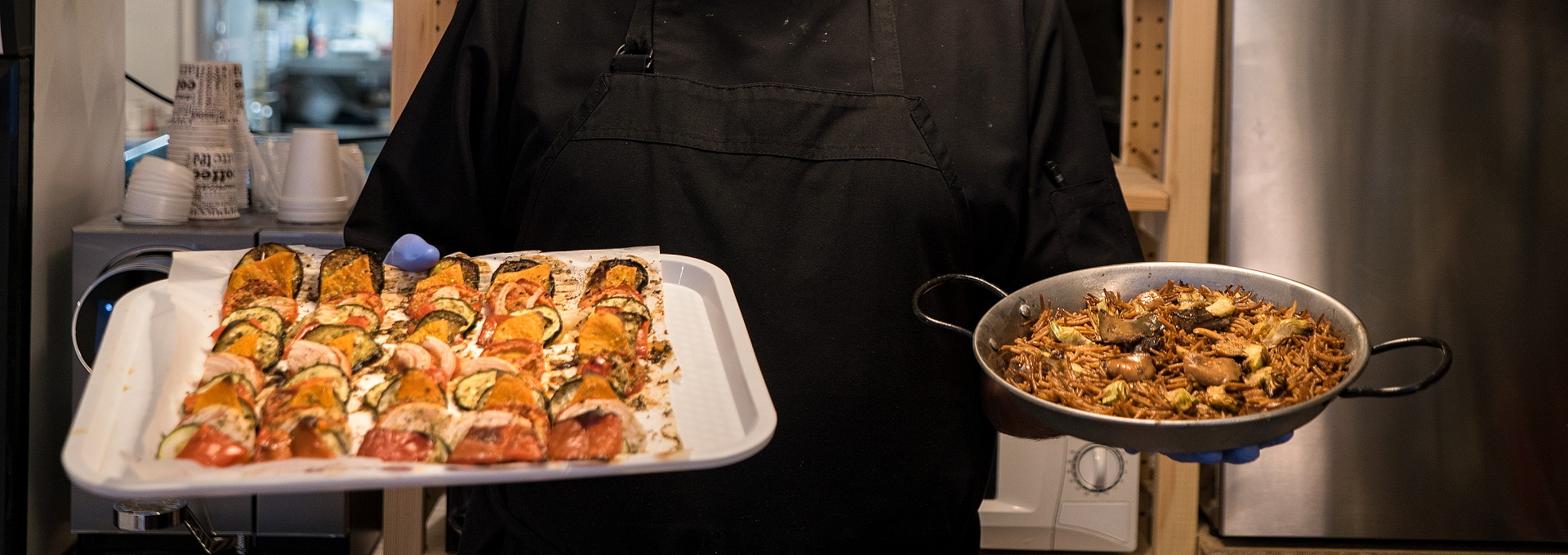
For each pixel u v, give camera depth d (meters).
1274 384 0.75
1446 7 1.26
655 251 0.90
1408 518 1.38
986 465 1.02
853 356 0.93
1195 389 0.76
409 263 0.91
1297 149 1.30
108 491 0.56
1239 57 1.28
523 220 0.98
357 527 1.43
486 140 1.01
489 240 1.05
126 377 0.70
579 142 0.95
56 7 1.41
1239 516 1.40
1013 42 1.01
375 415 0.74
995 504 1.45
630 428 0.68
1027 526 1.45
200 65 1.43
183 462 0.61
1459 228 1.30
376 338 0.83
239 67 1.50
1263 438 0.68
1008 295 0.87
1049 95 1.03
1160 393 0.76
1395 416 1.36
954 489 0.97
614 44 0.99
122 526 1.22
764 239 0.94
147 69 1.84
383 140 1.92
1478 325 1.32
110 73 1.61
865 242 0.94
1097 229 1.02
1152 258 1.51
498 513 0.99
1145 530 1.53
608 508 0.93
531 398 0.72
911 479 0.95
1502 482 1.36
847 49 1.00
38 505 1.42
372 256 0.91
